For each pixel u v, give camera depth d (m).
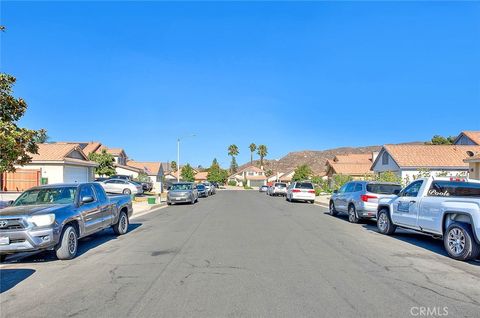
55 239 9.36
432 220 10.71
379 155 48.09
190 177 95.12
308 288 6.96
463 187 11.47
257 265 8.73
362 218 17.16
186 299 6.39
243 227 15.59
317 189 48.47
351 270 8.28
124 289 7.00
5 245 9.00
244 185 115.50
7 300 6.51
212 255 9.86
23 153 12.82
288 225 16.33
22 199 11.12
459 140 51.03
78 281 7.62
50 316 5.73
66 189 11.32
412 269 8.41
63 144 38.59
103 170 52.53
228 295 6.57
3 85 12.59
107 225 12.65
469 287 7.09
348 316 5.62
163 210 25.53
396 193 13.59
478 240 8.91
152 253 10.28
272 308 5.94
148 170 80.19
